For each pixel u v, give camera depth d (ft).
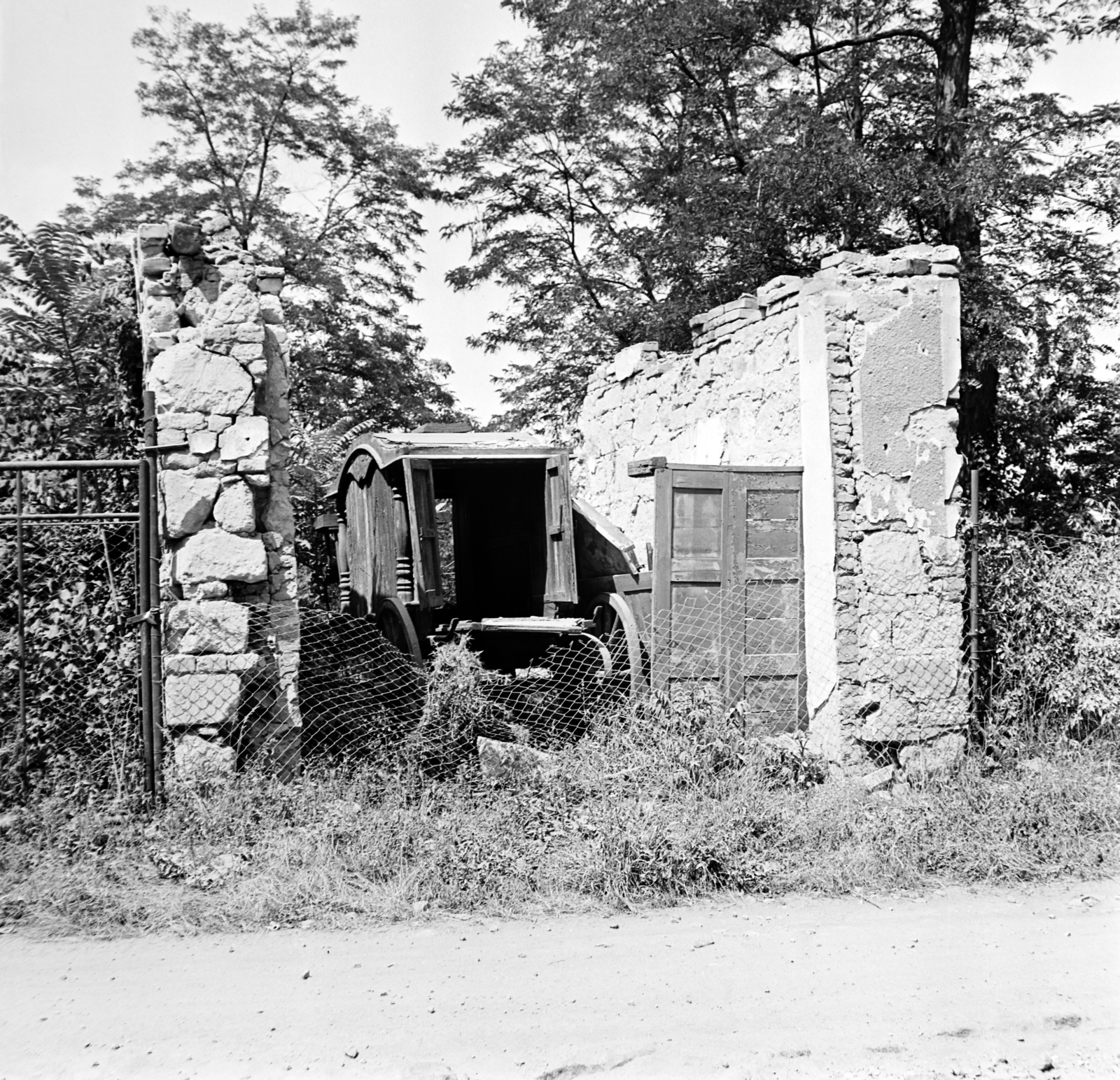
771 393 29.81
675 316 59.77
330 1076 12.98
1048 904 19.74
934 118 52.75
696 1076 13.23
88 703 22.97
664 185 65.10
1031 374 51.42
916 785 25.30
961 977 16.20
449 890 19.13
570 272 73.46
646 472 28.09
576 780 23.68
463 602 39.70
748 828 21.66
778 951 17.22
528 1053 13.61
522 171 73.10
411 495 29.73
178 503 23.29
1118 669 28.19
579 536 33.83
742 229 54.60
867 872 20.86
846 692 26.81
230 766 22.57
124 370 29.50
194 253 23.94
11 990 15.35
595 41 64.39
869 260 27.89
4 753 21.86
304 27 69.05
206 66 67.82
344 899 18.71
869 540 27.14
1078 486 49.55
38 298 30.66
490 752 24.73
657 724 26.22
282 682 24.14
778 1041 14.06
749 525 28.35
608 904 19.31
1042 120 51.96
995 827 22.50
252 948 16.98
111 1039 13.83
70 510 25.85
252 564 23.48
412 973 16.10
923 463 27.55
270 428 24.67
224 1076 12.93
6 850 19.83
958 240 49.32
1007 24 57.16
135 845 20.27
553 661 31.76
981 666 28.22
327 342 68.44
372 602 33.88
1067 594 28.94
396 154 69.97
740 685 28.22
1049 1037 14.43
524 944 17.42
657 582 28.02
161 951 16.87
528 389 72.49
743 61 61.52
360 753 25.45
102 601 24.04
